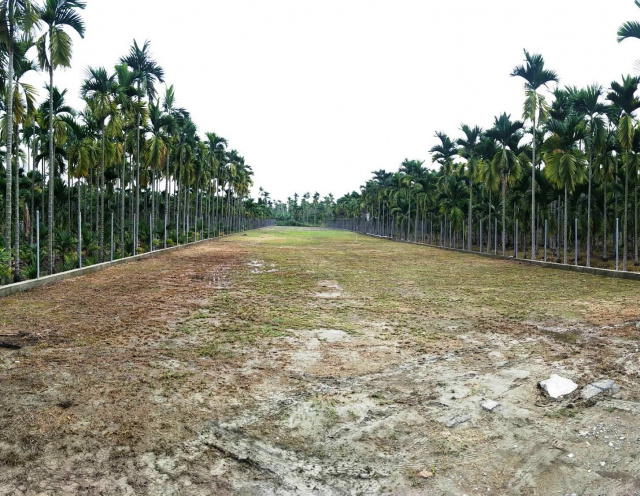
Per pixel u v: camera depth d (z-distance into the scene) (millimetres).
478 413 4832
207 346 7258
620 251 30922
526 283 15227
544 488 3516
